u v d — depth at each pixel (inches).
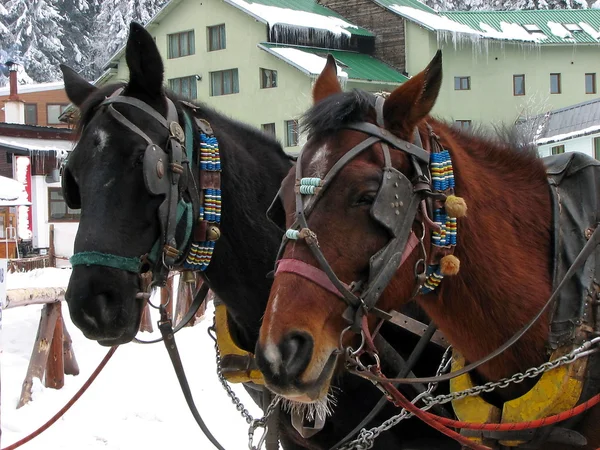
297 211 88.0
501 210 105.7
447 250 95.5
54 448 215.3
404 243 89.7
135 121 123.0
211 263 135.9
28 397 251.3
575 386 98.9
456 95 1067.3
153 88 126.6
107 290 116.1
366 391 127.0
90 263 115.6
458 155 103.0
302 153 93.1
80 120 128.1
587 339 101.1
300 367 81.7
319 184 88.0
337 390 126.6
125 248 117.8
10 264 666.2
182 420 245.6
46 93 1296.8
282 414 134.3
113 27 1469.0
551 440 101.5
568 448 102.8
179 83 1047.6
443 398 108.4
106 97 127.3
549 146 802.2
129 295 119.0
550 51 1112.2
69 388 271.6
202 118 138.3
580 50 1126.4
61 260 715.4
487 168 109.2
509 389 105.4
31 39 1515.7
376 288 87.0
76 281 115.8
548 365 97.9
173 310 417.1
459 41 1052.5
